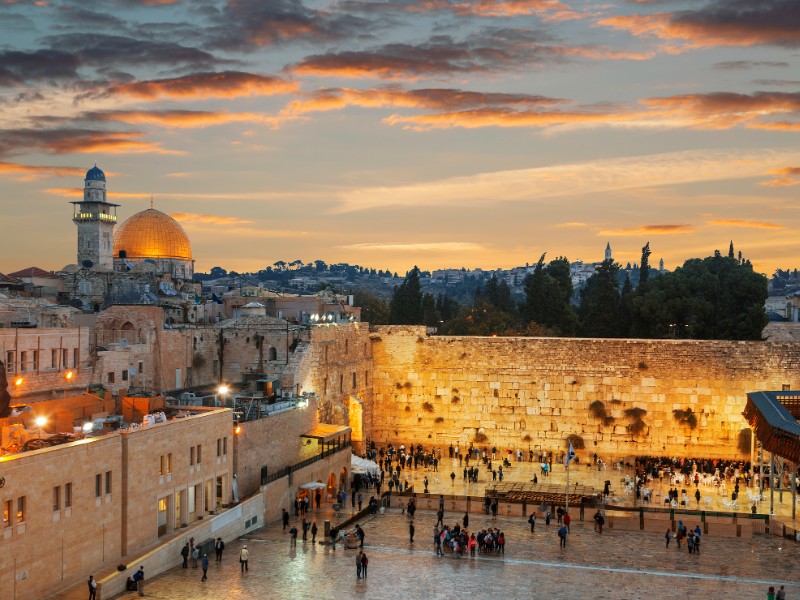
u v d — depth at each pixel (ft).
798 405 290.56
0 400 193.36
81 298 446.60
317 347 331.98
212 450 225.56
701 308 446.60
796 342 338.54
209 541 206.18
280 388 318.04
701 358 345.72
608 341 354.13
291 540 217.97
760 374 340.39
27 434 190.90
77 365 260.21
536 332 472.85
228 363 342.44
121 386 286.05
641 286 488.02
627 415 351.05
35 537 160.97
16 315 285.02
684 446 346.13
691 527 241.55
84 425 200.64
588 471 338.34
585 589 186.09
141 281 449.89
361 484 296.51
